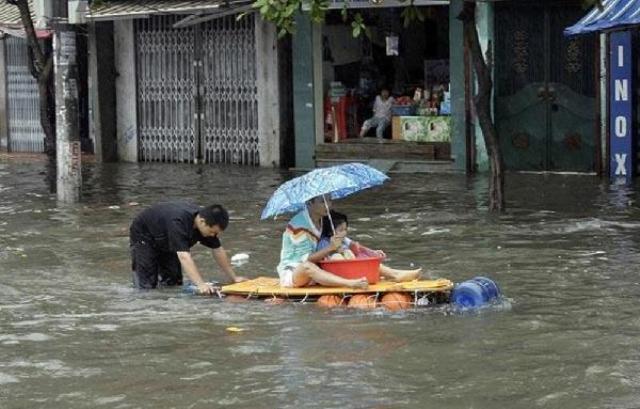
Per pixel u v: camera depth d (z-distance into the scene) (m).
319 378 12.30
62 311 15.84
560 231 21.66
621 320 14.59
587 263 18.45
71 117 27.55
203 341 13.99
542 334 13.96
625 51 29.25
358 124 35.41
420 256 19.55
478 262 18.83
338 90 34.69
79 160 27.91
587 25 25.41
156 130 37.91
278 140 35.25
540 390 11.75
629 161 29.55
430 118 33.00
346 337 13.96
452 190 28.44
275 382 12.21
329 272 15.95
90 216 25.38
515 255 19.33
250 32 35.38
